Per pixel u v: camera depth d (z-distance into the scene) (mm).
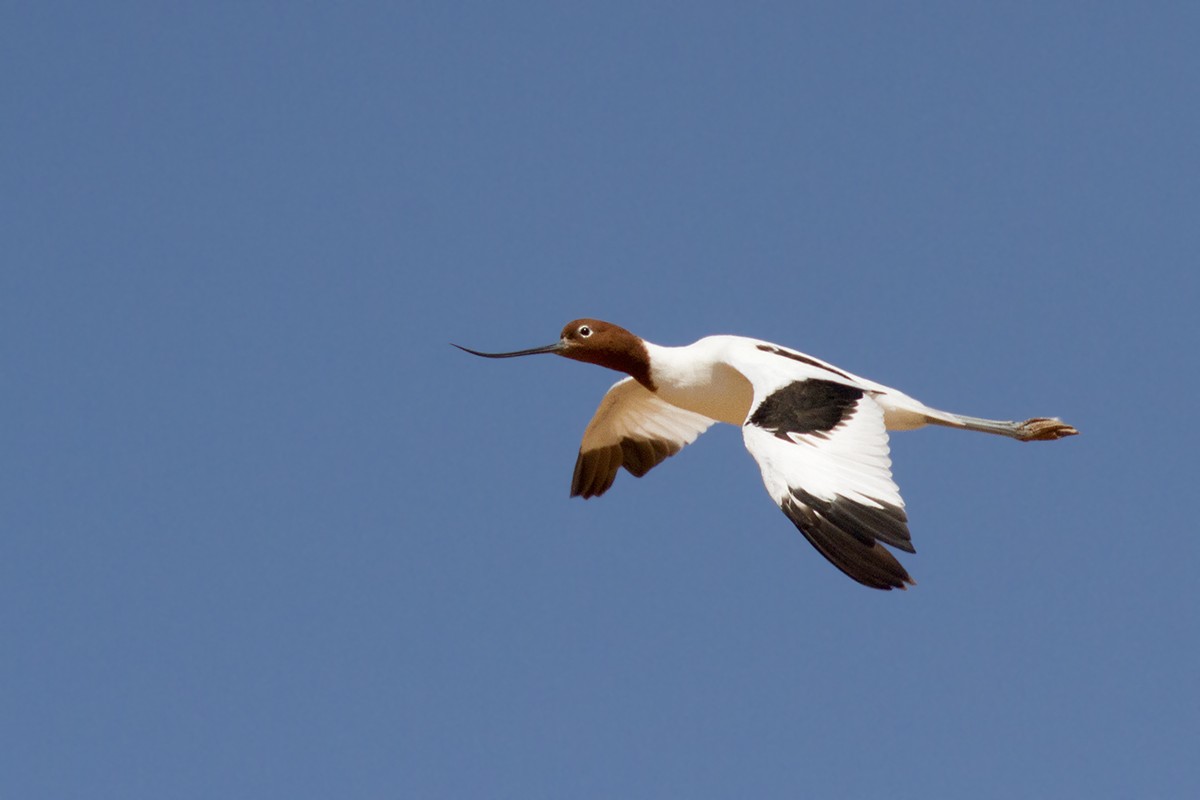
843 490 12406
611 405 18281
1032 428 15680
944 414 15719
